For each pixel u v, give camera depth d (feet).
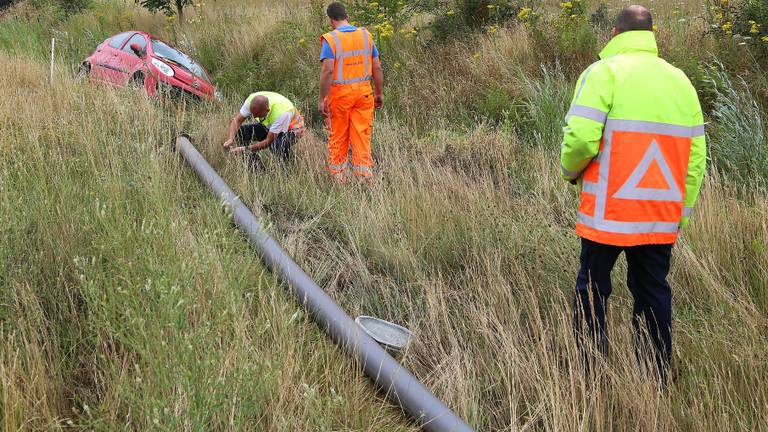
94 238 11.63
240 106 25.76
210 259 10.85
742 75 23.34
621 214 9.53
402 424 9.29
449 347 11.21
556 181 17.99
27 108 19.54
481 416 9.60
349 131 18.85
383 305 12.66
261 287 12.15
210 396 8.00
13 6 60.59
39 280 10.81
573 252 13.38
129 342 8.85
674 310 12.01
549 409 9.31
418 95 27.20
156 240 11.46
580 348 10.07
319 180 18.83
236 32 38.09
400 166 18.28
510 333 10.84
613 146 9.46
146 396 7.93
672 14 32.76
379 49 30.63
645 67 9.58
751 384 9.73
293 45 34.19
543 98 23.27
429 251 14.17
